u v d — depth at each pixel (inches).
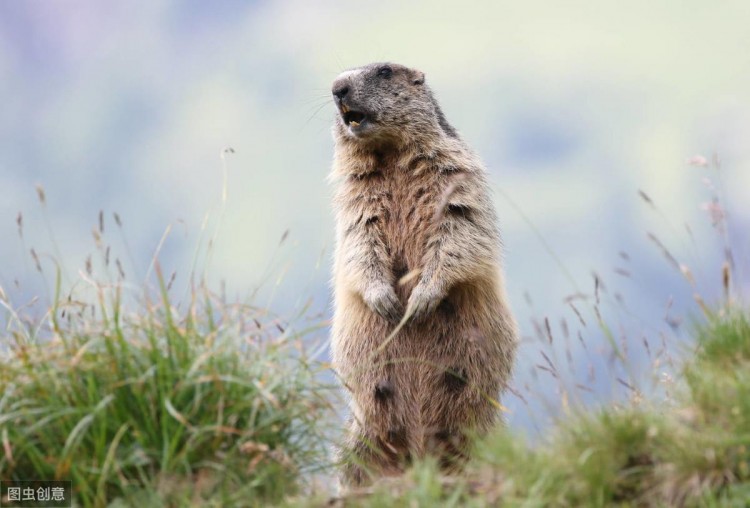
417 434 651.5
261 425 473.7
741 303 508.1
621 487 427.5
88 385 465.4
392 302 673.0
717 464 416.8
